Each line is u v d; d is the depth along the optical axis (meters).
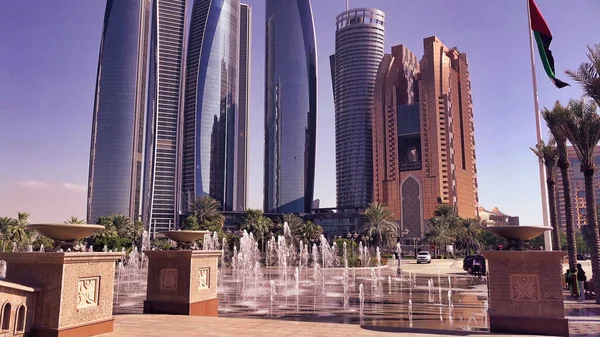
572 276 21.19
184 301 12.30
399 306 18.75
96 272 9.23
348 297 22.39
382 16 194.50
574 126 19.50
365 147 179.38
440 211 100.94
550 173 29.64
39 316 8.30
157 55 176.12
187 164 190.38
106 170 159.38
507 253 9.75
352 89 186.38
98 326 9.20
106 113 163.88
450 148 143.75
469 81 166.38
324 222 148.00
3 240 58.81
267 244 70.81
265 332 9.80
